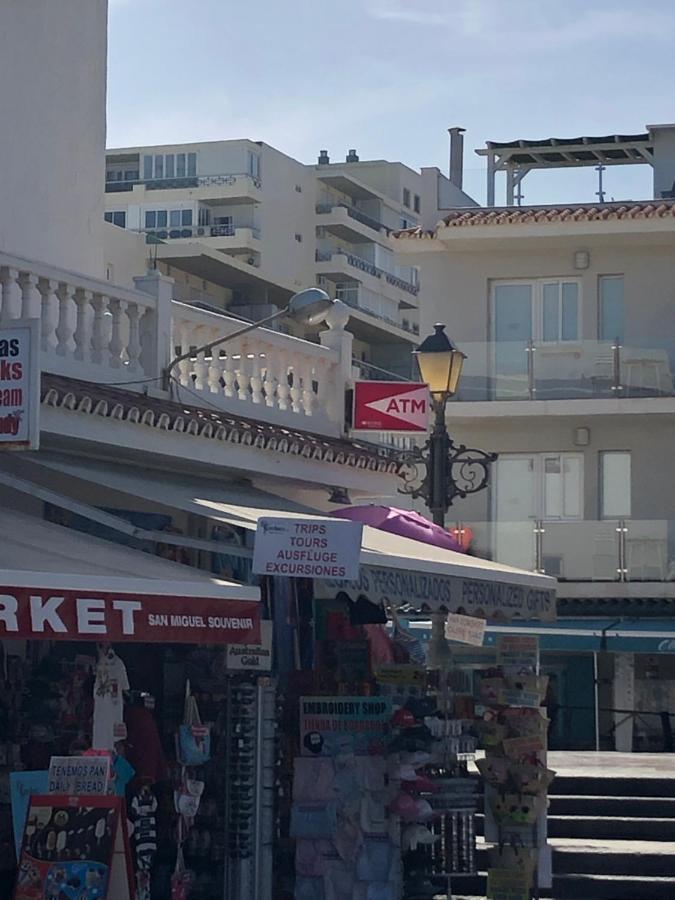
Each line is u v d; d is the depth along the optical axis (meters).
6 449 13.26
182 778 14.67
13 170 20.69
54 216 21.42
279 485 20.91
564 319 44.66
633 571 42.00
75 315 18.16
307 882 15.57
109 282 17.77
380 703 15.75
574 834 20.06
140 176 104.88
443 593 15.93
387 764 15.63
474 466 44.28
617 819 20.11
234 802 15.19
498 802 16.98
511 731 17.09
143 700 14.76
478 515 44.25
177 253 85.88
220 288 90.88
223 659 15.87
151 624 12.35
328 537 13.52
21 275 16.58
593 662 40.41
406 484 21.56
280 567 13.46
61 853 12.56
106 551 13.70
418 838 15.91
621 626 39.12
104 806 12.69
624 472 43.88
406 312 115.44
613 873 18.64
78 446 17.02
